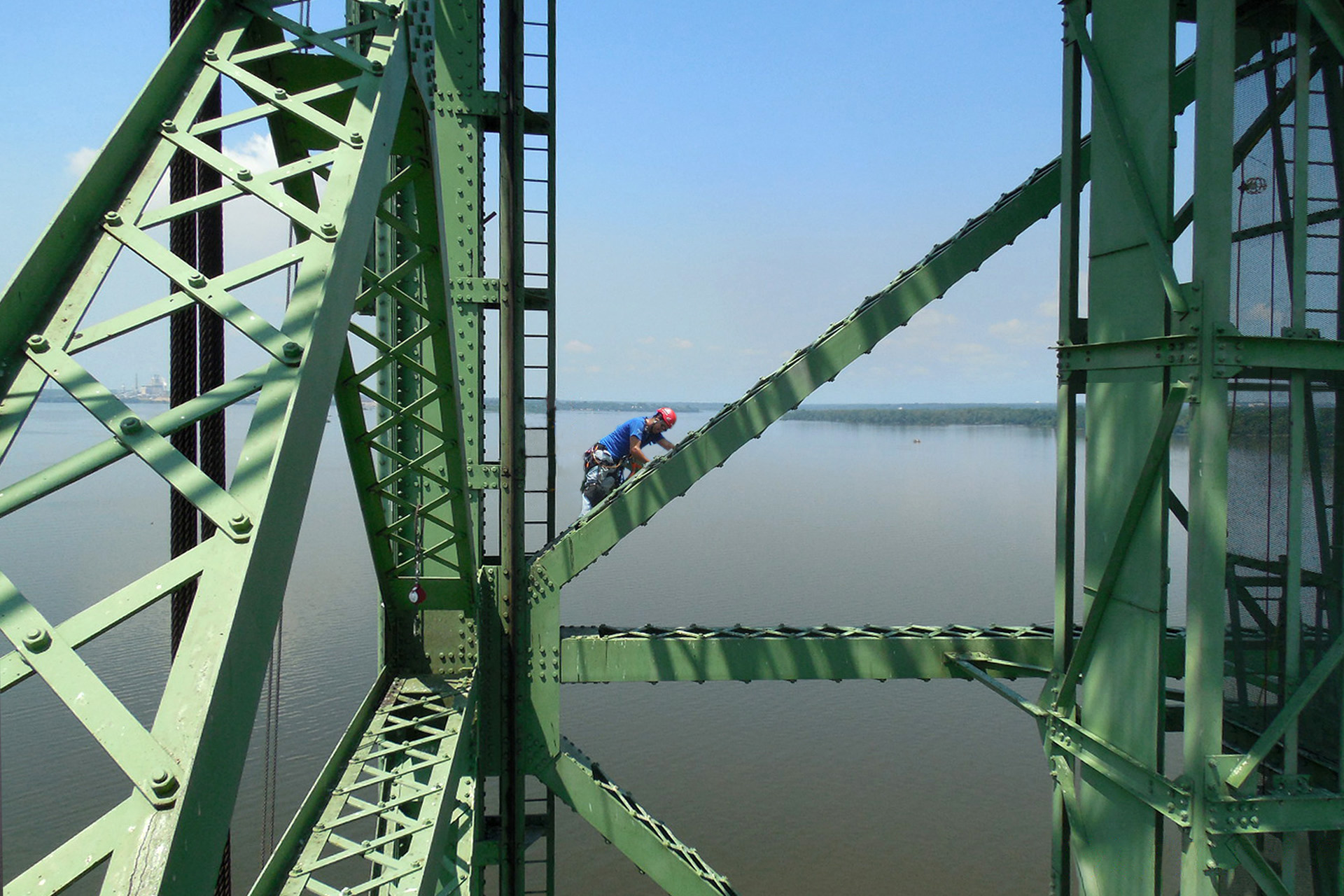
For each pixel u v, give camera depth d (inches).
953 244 240.4
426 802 177.3
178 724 71.5
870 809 609.6
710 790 640.4
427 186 166.1
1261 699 184.7
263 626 82.6
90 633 76.0
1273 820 164.1
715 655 252.5
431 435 264.8
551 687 256.4
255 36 141.0
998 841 570.9
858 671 252.8
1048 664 251.9
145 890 64.4
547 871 267.4
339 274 103.8
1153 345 173.5
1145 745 176.2
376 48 135.7
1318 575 184.7
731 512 2172.7
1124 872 183.8
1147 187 176.7
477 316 264.5
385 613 254.4
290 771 613.3
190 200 106.6
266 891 149.9
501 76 260.8
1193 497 164.6
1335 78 185.9
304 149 163.9
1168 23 171.5
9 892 64.9
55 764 613.3
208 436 163.6
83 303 97.5
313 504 2268.7
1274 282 185.3
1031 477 3351.4
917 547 1540.4
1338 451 181.5
